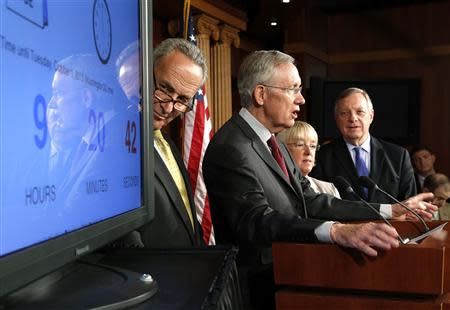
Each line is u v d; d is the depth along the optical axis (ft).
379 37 26.43
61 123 2.20
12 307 1.97
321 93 20.07
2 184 1.76
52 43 2.14
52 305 1.99
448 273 4.04
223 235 5.48
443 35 25.27
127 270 2.52
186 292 2.24
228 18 17.70
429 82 25.50
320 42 26.27
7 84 1.80
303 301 4.32
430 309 3.96
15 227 1.83
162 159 4.65
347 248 4.18
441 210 11.35
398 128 21.29
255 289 5.22
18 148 1.86
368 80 20.93
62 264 2.12
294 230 4.51
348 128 9.75
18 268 1.80
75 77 2.36
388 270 4.07
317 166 10.09
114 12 2.89
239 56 24.64
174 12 15.87
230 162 5.38
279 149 6.23
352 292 4.28
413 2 25.66
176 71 4.62
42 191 2.03
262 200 5.15
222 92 17.88
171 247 3.21
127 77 3.10
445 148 25.16
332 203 6.35
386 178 9.53
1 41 1.77
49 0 2.13
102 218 2.63
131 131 3.15
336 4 26.02
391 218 6.02
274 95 6.00
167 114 4.76
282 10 21.08
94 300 2.04
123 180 2.98
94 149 2.55
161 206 4.39
